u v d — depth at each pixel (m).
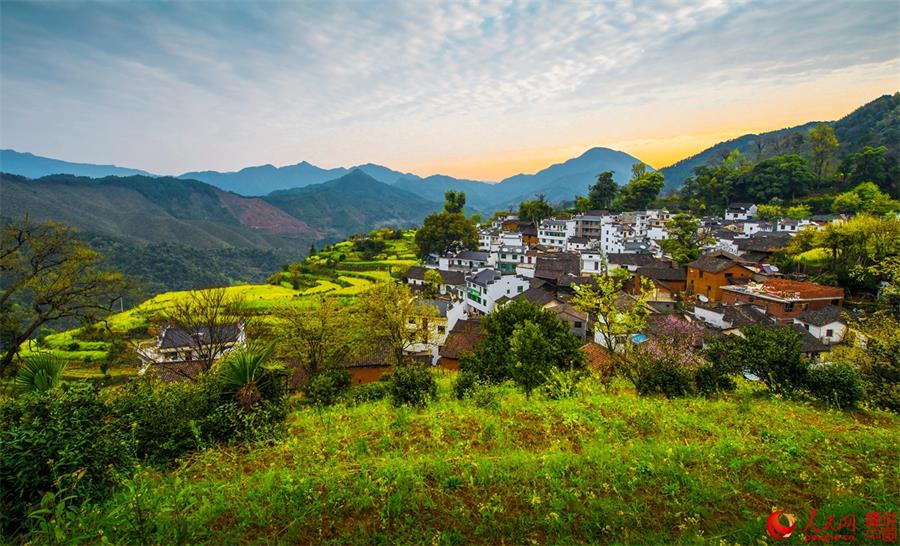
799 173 89.25
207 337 23.34
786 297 31.75
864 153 82.50
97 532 4.64
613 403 10.27
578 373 14.22
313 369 24.84
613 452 7.08
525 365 14.55
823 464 6.86
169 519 5.02
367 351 28.12
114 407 7.85
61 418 5.96
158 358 25.08
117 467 6.18
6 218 92.12
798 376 13.08
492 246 78.00
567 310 35.88
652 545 4.89
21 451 5.28
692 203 104.50
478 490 5.95
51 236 20.23
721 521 5.43
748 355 14.03
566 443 7.76
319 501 5.54
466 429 8.55
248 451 7.97
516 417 9.22
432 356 32.50
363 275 71.44
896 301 24.55
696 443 7.69
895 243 32.97
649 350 14.58
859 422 10.61
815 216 73.81
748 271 42.94
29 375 9.55
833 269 37.69
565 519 5.35
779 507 5.68
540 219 102.50
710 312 32.66
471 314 46.91
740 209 89.44
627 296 36.00
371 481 5.96
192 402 8.86
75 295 20.62
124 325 40.75
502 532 5.14
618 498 5.74
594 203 113.12
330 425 9.52
